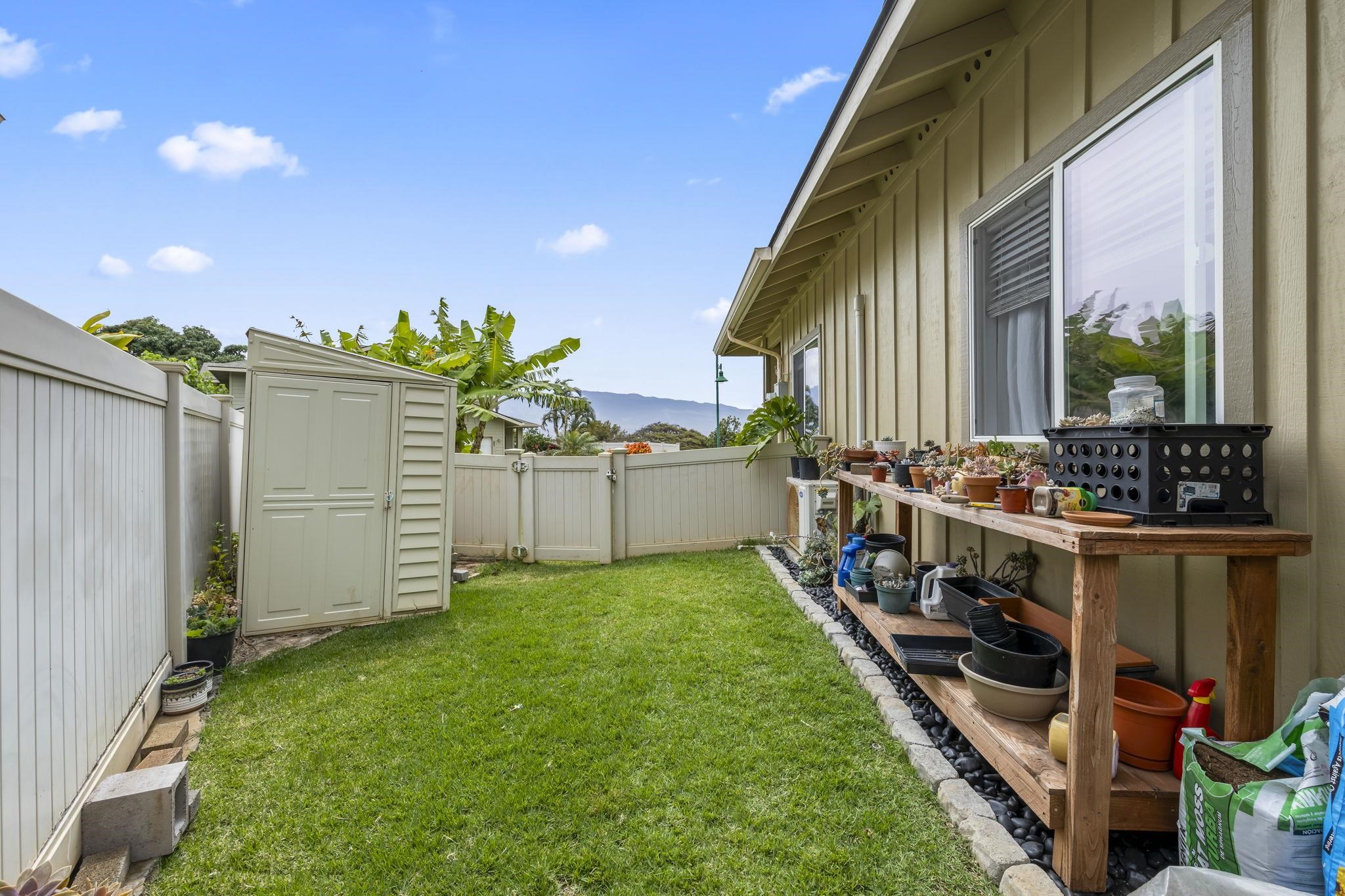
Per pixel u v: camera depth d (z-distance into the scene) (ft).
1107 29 7.81
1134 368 7.50
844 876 5.77
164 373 10.55
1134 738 5.91
